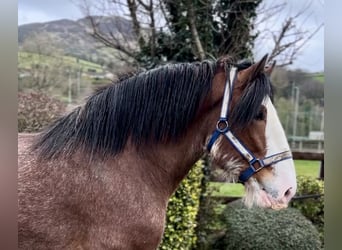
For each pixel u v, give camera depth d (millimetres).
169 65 1463
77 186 1285
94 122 1364
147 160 1391
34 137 1443
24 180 1264
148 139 1390
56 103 3732
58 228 1254
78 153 1330
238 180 1449
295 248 2910
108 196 1298
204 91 1416
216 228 3416
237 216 3244
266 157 1386
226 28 4176
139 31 4277
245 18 4098
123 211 1305
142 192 1352
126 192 1320
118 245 1301
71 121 1396
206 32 4070
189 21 3969
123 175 1335
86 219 1285
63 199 1267
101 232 1289
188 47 4016
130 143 1373
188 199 2779
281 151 1397
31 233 1230
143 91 1402
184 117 1408
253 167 1390
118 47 4395
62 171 1297
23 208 1228
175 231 2746
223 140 1406
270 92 1423
